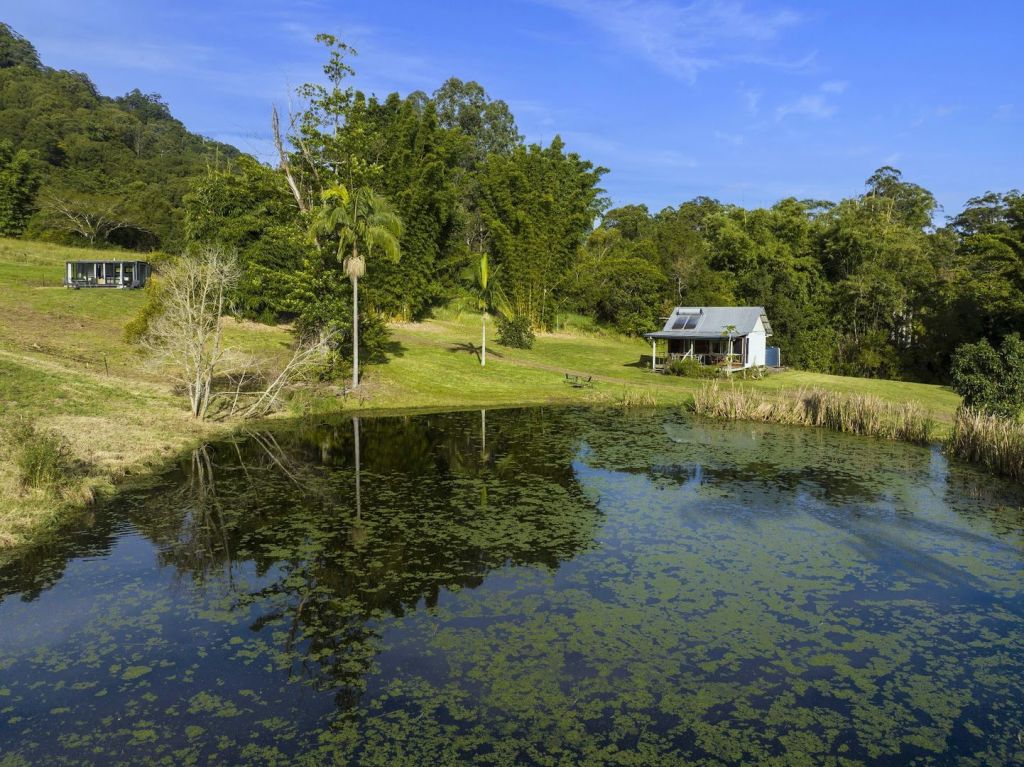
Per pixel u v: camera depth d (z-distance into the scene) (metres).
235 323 47.81
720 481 20.19
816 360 63.50
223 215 49.38
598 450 24.67
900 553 14.30
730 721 8.38
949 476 20.91
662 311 69.12
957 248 68.25
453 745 7.83
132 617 11.07
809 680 9.35
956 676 9.52
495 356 50.75
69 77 132.00
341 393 34.88
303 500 17.77
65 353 33.75
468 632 10.59
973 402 26.75
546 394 39.62
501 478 20.39
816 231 71.88
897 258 64.38
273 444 25.03
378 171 38.56
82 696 8.81
